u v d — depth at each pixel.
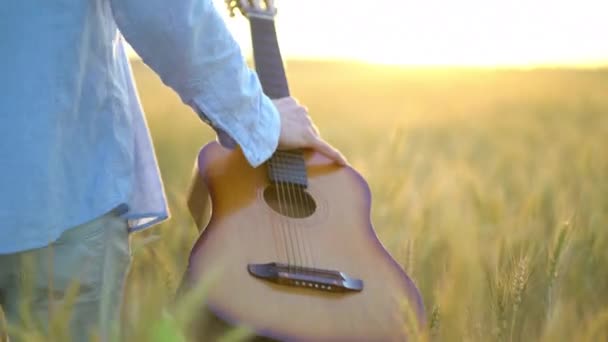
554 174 3.23
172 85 1.62
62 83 1.48
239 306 1.68
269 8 2.16
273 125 1.71
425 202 2.58
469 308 1.86
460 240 2.17
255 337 1.67
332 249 1.83
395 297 1.78
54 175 1.48
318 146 1.92
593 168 3.26
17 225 1.47
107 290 1.57
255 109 1.68
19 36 1.46
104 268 1.57
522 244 1.98
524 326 1.84
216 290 1.68
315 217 1.88
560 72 28.78
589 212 2.46
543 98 14.31
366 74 25.31
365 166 2.95
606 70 29.61
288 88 2.04
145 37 1.54
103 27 1.53
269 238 1.80
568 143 4.84
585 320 1.85
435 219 2.44
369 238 1.88
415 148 5.93
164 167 4.07
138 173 1.67
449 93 18.27
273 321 1.68
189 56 1.57
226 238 1.78
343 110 11.61
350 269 1.81
